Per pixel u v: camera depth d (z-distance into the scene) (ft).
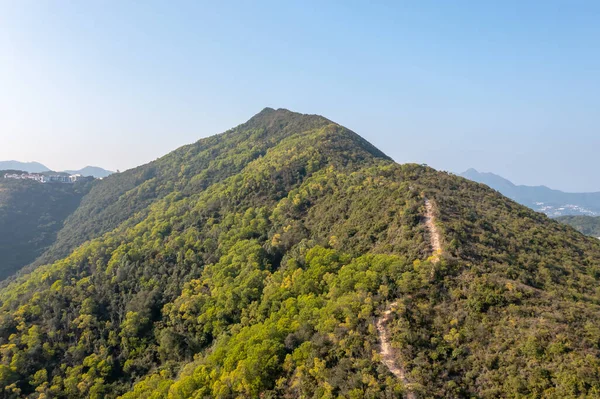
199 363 201.67
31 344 253.85
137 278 315.17
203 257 320.70
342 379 133.28
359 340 146.30
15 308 297.53
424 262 176.24
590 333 125.70
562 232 255.29
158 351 250.57
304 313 178.70
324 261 218.59
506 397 115.03
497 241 208.44
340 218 279.08
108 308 293.64
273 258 285.23
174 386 177.58
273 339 168.25
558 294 162.30
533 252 205.87
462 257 179.22
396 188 270.46
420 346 138.82
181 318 258.16
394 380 126.31
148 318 270.26
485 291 152.35
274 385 152.66
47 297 300.20
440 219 215.10
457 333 139.54
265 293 229.66
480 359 128.77
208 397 163.22
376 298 165.58
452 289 159.63
